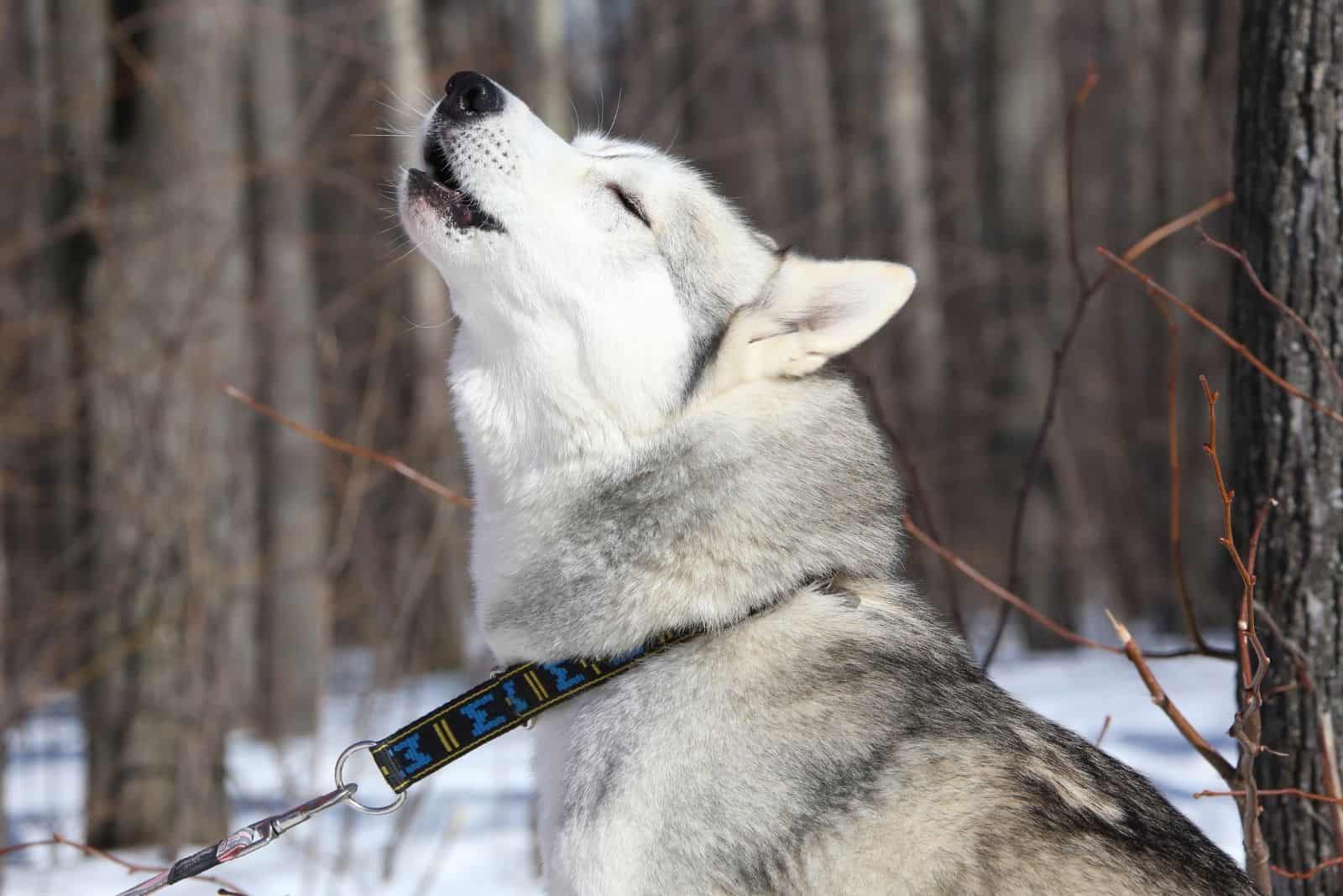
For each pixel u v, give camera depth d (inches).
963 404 539.8
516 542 118.1
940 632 116.3
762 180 512.1
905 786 101.3
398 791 115.5
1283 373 131.0
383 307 288.2
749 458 113.9
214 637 258.1
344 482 289.3
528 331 118.7
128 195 262.8
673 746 105.3
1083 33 749.3
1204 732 260.1
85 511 274.8
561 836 107.1
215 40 272.8
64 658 278.4
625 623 111.9
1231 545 109.7
